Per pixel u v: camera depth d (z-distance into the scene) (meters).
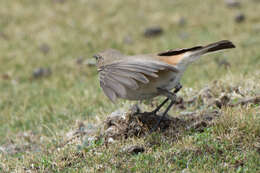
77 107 13.78
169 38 24.20
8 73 20.52
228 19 26.08
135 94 8.32
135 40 24.36
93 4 28.80
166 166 7.79
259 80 11.73
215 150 8.05
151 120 9.37
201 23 25.88
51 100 15.80
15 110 15.34
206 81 14.36
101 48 23.33
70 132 10.51
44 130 12.54
